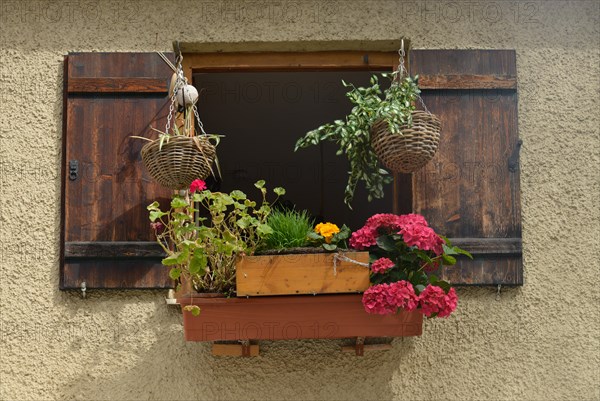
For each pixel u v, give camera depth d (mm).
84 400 3543
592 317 3658
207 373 3584
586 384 3605
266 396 3574
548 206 3748
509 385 3600
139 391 3561
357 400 3576
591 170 3785
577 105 3850
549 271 3691
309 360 3607
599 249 3717
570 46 3912
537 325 3648
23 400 3537
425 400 3584
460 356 3623
